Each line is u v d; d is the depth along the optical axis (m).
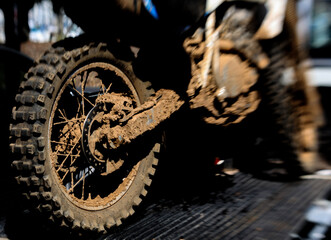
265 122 2.64
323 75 4.59
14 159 1.53
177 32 1.86
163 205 2.29
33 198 1.55
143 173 2.05
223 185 2.69
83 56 1.69
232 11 1.93
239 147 2.85
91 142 1.75
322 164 3.13
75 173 2.00
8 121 2.89
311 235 1.80
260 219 2.04
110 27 1.76
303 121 2.60
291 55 2.29
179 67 2.01
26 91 1.54
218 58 1.90
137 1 1.61
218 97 1.96
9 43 3.43
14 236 1.79
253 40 2.03
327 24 4.95
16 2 3.40
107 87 2.05
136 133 1.80
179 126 2.29
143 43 1.95
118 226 1.93
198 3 1.78
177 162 2.69
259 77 2.23
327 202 2.13
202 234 1.84
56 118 1.94
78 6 1.66
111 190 2.23
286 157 2.74
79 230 1.71
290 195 2.46
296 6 2.15
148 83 2.03
